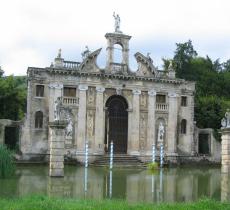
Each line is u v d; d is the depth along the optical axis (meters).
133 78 61.78
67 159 57.16
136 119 61.78
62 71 58.47
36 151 57.47
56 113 34.09
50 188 26.97
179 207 17.53
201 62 89.81
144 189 28.31
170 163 61.44
